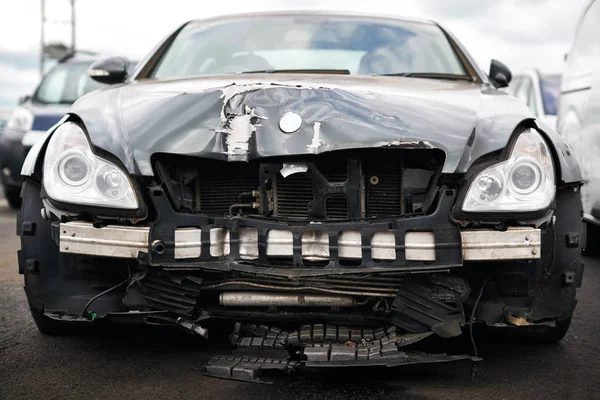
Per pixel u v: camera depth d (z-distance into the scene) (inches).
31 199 114.0
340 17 166.4
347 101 112.7
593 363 118.3
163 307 105.3
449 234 100.2
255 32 161.5
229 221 101.9
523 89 433.7
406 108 112.6
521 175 103.1
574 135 246.5
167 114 111.3
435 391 103.3
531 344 127.8
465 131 107.2
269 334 107.9
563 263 112.0
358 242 100.1
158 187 102.8
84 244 103.9
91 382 105.9
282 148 104.7
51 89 350.0
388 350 98.9
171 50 160.6
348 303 104.9
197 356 117.0
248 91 114.3
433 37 163.5
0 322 138.9
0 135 329.7
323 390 102.5
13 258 216.8
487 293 108.3
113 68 156.9
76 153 106.3
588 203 226.7
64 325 126.3
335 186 106.0
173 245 101.0
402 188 109.0
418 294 102.7
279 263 101.8
